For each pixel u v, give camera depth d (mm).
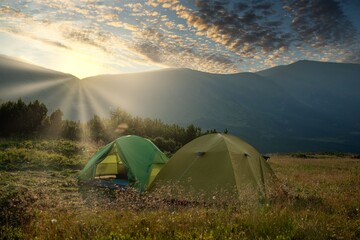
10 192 7785
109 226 6191
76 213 7527
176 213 7352
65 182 13836
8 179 13500
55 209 8133
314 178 17828
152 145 14758
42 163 17656
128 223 6312
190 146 11742
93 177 14203
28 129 29719
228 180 10172
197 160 11016
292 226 6211
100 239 5160
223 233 5680
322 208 9133
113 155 15906
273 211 7469
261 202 9445
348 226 6848
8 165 16562
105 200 10039
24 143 23594
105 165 15953
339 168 26109
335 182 16406
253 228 6168
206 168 10703
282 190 10906
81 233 5723
